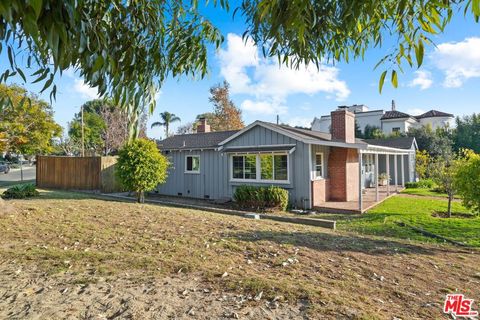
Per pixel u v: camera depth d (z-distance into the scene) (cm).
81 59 161
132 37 200
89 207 849
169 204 1134
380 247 541
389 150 1450
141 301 298
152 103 225
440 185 1022
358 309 287
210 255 452
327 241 564
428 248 557
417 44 175
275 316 272
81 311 277
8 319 262
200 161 1490
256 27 205
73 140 2842
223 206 1241
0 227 587
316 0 173
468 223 856
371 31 217
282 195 1128
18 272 369
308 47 206
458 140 2714
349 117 1390
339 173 1336
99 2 172
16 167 3238
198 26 243
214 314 275
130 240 530
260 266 413
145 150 1131
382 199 1354
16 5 112
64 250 460
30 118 1438
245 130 1320
